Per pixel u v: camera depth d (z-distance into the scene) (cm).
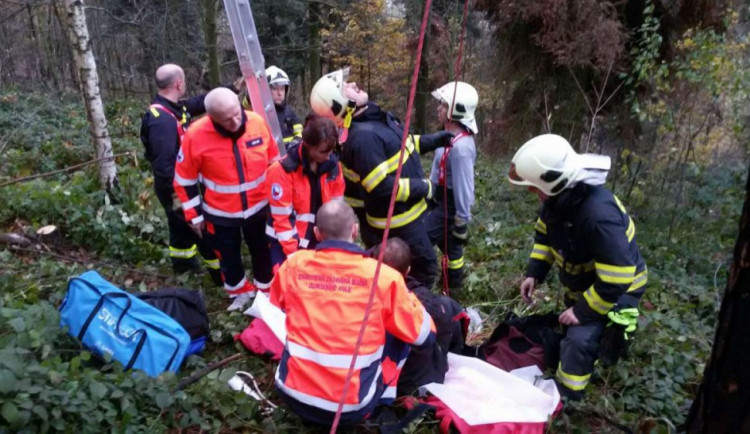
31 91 1370
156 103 452
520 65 840
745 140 687
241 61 436
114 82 1730
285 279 296
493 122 916
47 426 242
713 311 471
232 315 408
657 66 761
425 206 398
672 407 326
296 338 282
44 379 261
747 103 657
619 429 308
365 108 364
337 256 287
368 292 279
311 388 275
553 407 306
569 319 328
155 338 314
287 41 1934
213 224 410
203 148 388
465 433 296
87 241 540
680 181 666
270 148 424
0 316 319
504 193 789
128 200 613
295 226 384
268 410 317
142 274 489
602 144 848
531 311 464
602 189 314
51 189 610
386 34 1848
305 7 1861
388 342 301
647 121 780
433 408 312
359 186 382
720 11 737
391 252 334
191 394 310
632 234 329
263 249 431
